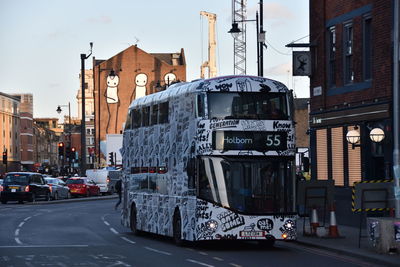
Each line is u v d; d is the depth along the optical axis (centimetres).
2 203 6738
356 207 2408
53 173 15575
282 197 2512
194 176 2522
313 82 3716
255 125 2520
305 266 2070
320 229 3123
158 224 2931
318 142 3703
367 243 2617
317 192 2873
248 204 2489
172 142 2781
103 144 10075
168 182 2816
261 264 2117
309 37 3753
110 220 4359
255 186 2500
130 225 3325
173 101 2795
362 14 3259
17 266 2053
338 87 3488
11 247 2658
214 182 2492
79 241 2936
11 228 3659
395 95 2392
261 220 2489
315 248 2606
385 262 2091
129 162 3381
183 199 2630
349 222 3366
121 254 2406
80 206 6200
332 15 3547
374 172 3206
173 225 2745
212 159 2500
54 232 3416
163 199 2870
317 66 3681
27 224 3962
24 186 6619
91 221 4266
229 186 2489
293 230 2509
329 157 3566
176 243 2720
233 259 2261
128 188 3381
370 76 3238
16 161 19962
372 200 2417
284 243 2858
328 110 3541
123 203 3462
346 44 3438
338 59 3484
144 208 3123
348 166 3394
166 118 2867
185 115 2644
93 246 2709
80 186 8056
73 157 8025
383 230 2262
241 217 2484
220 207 2484
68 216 4753
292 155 2534
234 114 2519
